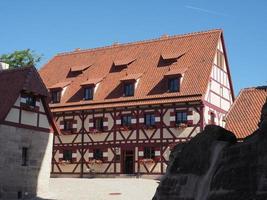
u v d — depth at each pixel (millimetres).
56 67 51344
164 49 45844
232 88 46156
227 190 13477
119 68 46188
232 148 14000
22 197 28219
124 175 41406
